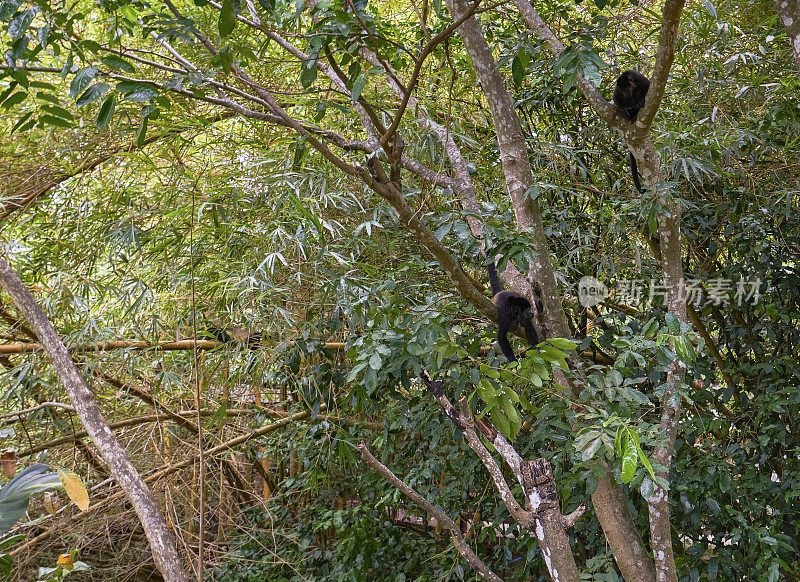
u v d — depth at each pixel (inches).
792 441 187.2
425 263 168.4
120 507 215.3
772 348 210.5
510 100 141.3
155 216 186.5
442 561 209.2
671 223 134.1
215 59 100.3
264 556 232.2
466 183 150.1
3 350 187.8
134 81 92.1
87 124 171.5
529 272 139.4
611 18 179.9
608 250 188.5
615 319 188.7
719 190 188.1
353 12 103.6
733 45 178.2
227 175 173.8
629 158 191.2
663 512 136.5
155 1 145.3
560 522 106.8
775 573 151.3
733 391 191.6
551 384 139.3
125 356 187.0
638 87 166.4
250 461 250.4
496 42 191.0
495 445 111.0
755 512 177.0
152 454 226.8
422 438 227.8
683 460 180.7
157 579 232.1
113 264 189.8
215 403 224.4
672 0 101.7
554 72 122.9
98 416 98.7
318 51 105.0
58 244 191.5
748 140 170.9
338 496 259.8
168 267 183.3
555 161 187.3
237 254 177.5
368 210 186.1
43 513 207.0
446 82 190.1
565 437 150.0
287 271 176.7
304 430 206.8
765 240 177.6
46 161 187.9
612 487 142.9
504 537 213.6
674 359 128.7
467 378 123.6
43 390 191.0
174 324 190.1
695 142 161.9
